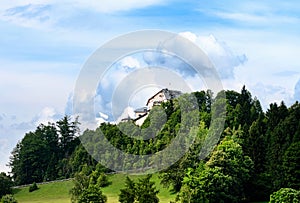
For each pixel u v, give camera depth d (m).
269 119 142.12
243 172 114.75
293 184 114.50
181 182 117.88
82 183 121.75
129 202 100.69
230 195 108.31
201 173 106.19
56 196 158.62
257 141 126.56
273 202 97.31
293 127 129.62
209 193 104.06
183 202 102.50
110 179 138.75
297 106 140.88
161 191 124.88
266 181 118.00
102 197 112.19
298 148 115.69
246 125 133.50
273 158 122.75
